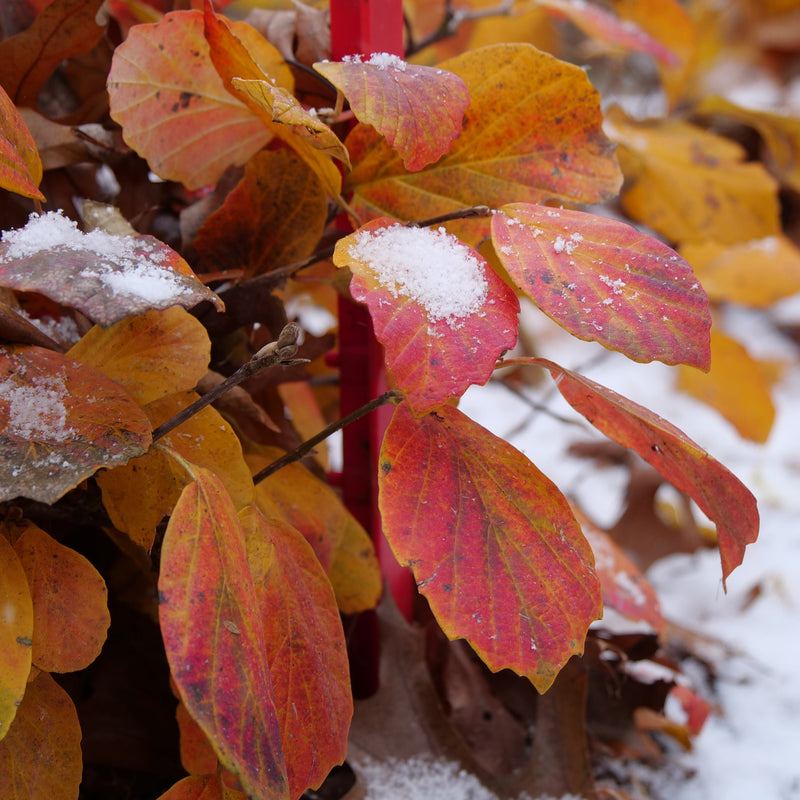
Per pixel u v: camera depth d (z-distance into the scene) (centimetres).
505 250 44
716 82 147
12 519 45
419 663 55
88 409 43
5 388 43
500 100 48
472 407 112
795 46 151
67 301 40
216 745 41
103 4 50
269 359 43
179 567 42
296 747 44
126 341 46
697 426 111
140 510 46
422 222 46
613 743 57
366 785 52
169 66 49
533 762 54
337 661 46
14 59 50
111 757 51
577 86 48
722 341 70
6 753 44
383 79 45
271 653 44
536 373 108
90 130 51
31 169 45
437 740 54
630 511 75
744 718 63
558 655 44
